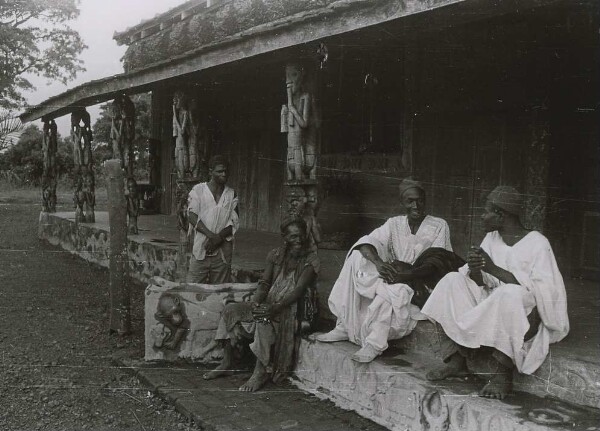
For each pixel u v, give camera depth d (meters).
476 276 3.70
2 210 17.14
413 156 7.39
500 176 6.52
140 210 13.82
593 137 5.74
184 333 5.34
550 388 3.44
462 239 6.95
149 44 12.12
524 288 3.49
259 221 10.88
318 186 5.32
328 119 8.41
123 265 6.27
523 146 6.26
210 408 4.26
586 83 5.74
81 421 4.12
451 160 7.04
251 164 11.05
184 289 5.35
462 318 3.58
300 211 5.23
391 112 7.70
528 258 3.62
